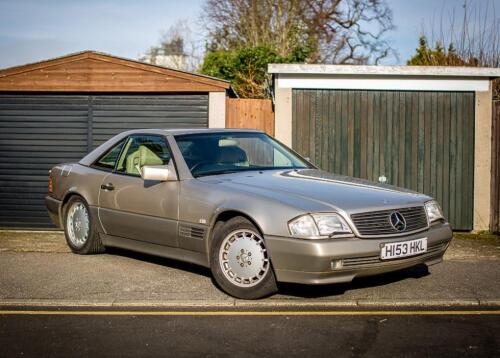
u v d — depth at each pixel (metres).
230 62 19.39
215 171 6.35
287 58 20.64
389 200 5.58
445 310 5.27
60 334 4.66
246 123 10.77
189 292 5.80
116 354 4.22
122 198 6.80
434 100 10.33
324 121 10.34
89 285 6.09
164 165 6.41
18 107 10.92
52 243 8.79
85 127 10.88
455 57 16.12
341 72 10.17
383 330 4.70
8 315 5.17
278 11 29.03
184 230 6.04
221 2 29.80
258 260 5.41
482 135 10.27
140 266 6.94
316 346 4.35
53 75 10.77
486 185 10.30
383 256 5.25
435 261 5.88
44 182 10.95
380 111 10.34
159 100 10.80
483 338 4.51
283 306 5.38
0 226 11.03
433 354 4.18
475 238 9.60
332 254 5.05
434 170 10.34
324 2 29.98
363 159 10.36
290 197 5.43
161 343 4.44
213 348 4.32
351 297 5.62
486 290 5.89
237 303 5.43
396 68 10.14
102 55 10.70
